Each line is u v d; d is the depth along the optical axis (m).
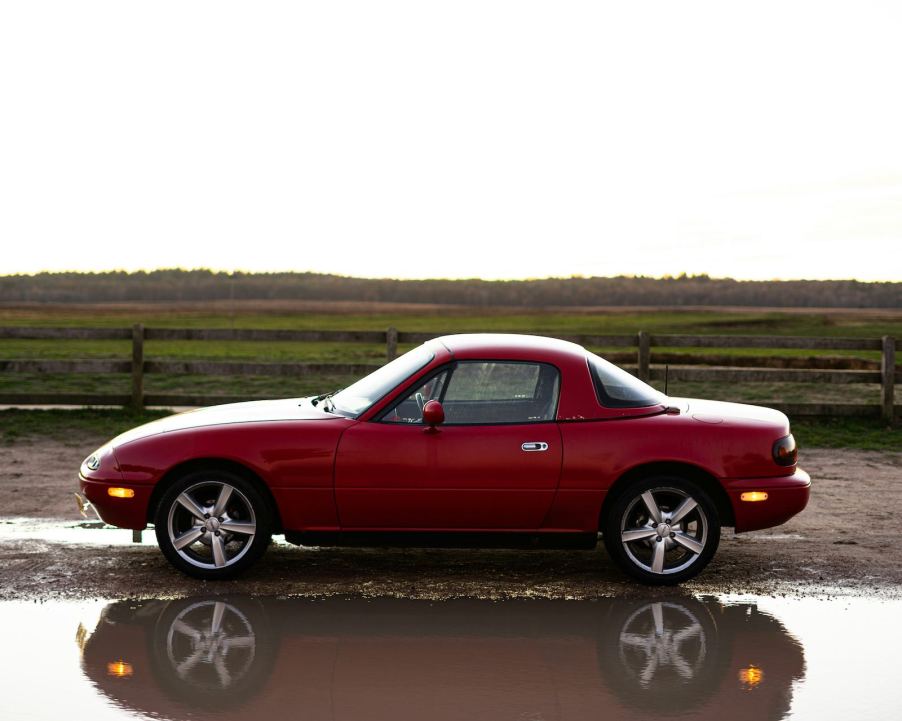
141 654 4.42
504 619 5.04
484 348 5.94
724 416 5.99
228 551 5.80
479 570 6.04
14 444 10.63
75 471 9.15
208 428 5.76
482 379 5.83
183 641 4.61
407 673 4.23
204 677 4.14
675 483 5.72
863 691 4.09
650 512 5.74
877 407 12.59
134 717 3.71
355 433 5.69
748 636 4.80
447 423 5.75
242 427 5.74
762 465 5.81
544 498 5.69
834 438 11.69
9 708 3.79
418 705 3.88
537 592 5.57
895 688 4.14
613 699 3.97
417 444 5.65
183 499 5.64
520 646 4.62
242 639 4.66
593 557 6.43
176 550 5.66
